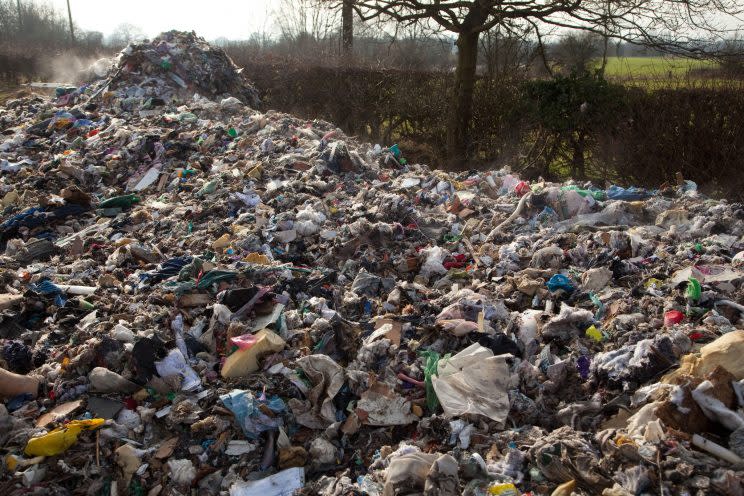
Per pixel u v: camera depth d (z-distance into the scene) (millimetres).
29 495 3865
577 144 12680
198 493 4105
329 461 4312
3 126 13359
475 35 13836
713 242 6922
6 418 4289
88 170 10359
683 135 11219
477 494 3646
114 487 4094
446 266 7059
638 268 6445
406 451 4082
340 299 6227
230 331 5242
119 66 15000
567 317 5387
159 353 5004
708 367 4121
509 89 14125
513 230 7957
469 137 14594
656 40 12594
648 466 3549
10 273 6730
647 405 4012
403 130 16609
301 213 7949
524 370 4945
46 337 5422
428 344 5414
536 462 3875
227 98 14234
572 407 4434
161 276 6520
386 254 7273
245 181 9375
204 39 16281
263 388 4727
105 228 8367
